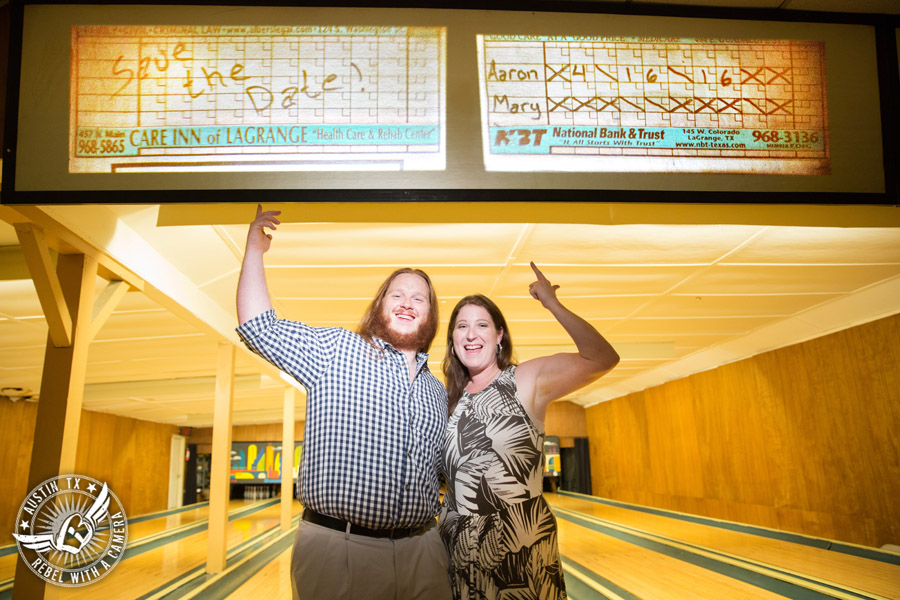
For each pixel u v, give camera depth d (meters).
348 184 2.17
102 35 2.20
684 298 6.78
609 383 14.61
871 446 7.41
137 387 10.82
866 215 3.46
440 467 1.87
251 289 1.69
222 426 7.00
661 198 2.22
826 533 8.16
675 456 12.67
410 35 2.26
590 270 5.59
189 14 2.22
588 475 17.89
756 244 5.03
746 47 2.34
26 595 3.39
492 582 1.71
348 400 1.59
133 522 13.85
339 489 1.53
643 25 2.32
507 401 1.86
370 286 5.90
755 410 9.83
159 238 4.48
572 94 2.26
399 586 1.55
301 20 2.24
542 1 2.30
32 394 10.25
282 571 7.08
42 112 2.15
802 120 2.31
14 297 5.17
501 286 6.06
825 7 2.39
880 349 7.24
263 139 2.17
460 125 2.22
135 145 2.15
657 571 6.41
